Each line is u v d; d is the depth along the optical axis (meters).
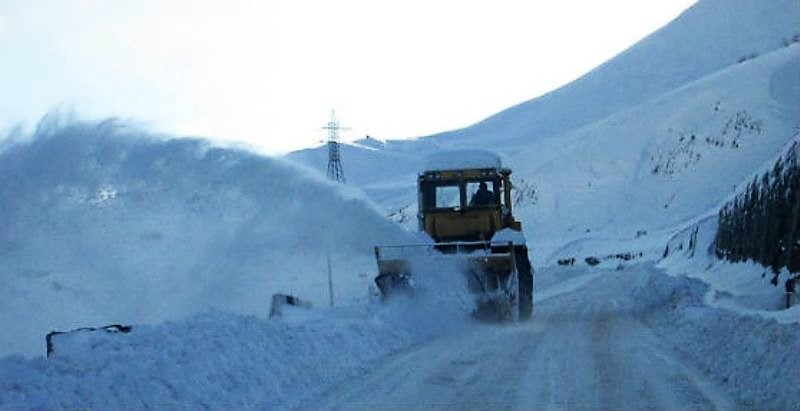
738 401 15.09
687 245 85.06
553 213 180.88
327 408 14.60
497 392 16.12
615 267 99.69
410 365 19.72
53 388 12.43
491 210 33.72
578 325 30.28
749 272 44.97
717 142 194.50
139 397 13.19
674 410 14.40
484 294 30.02
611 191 185.12
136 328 17.86
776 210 41.69
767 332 18.47
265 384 15.86
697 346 22.14
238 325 18.25
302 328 20.19
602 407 14.70
